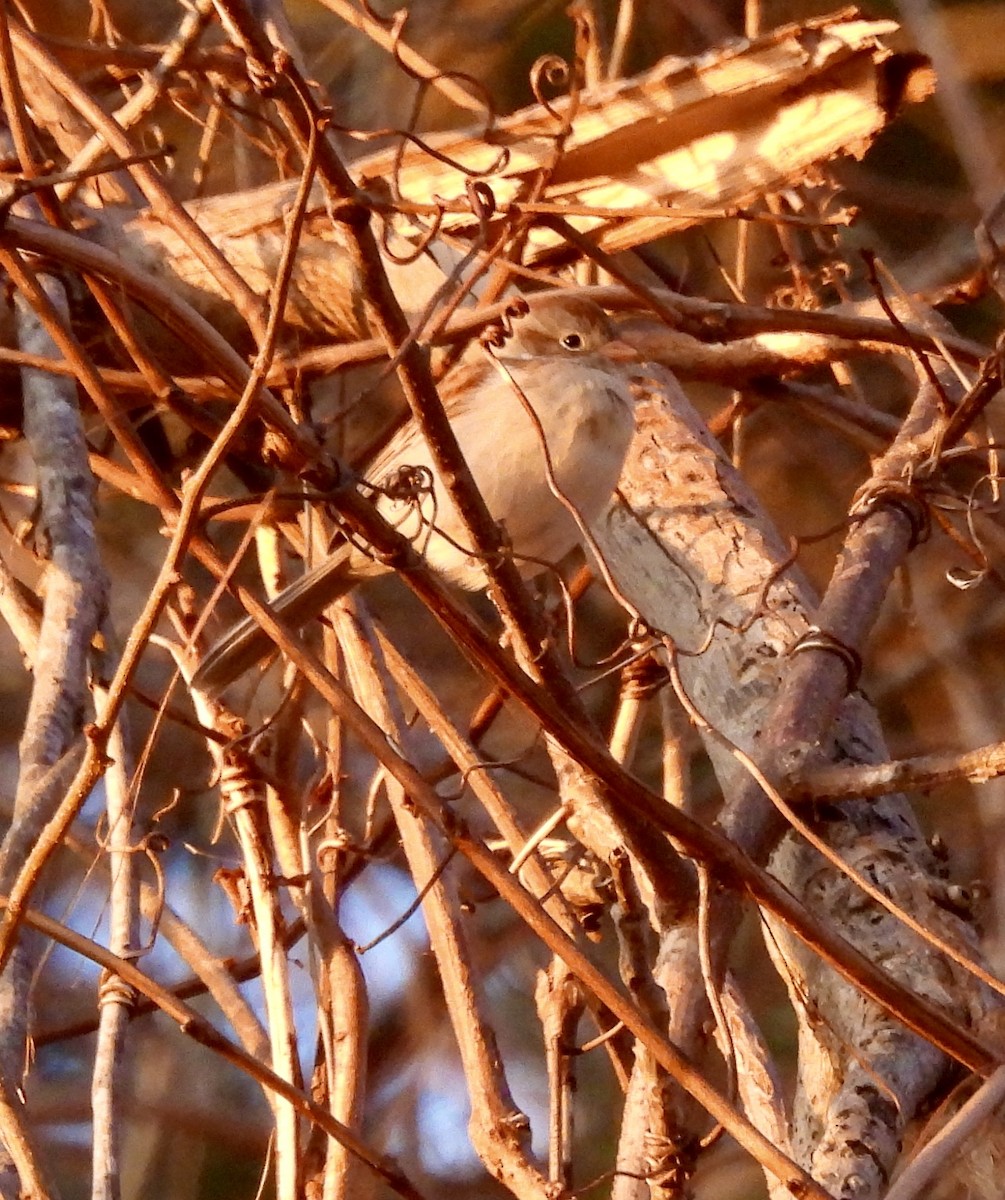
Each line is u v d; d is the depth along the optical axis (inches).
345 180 182.5
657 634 213.8
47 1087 404.8
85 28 411.5
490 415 307.9
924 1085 229.1
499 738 415.8
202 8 269.1
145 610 201.9
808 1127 239.0
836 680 259.3
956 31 448.1
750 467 458.6
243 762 266.5
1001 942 313.9
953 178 461.7
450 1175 393.4
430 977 394.3
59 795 224.8
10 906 206.5
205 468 195.8
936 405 306.8
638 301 287.0
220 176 398.9
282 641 212.8
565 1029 260.8
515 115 312.2
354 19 347.3
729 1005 256.8
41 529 253.0
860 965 203.9
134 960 240.5
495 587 201.6
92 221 313.6
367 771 364.2
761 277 415.2
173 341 305.7
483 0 450.6
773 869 262.4
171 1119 422.9
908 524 282.4
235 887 284.2
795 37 301.7
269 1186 420.5
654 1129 207.6
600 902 290.4
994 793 374.6
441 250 307.0
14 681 450.9
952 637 410.3
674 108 307.9
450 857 226.4
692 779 443.8
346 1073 251.4
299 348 303.1
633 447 331.3
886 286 354.3
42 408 264.8
